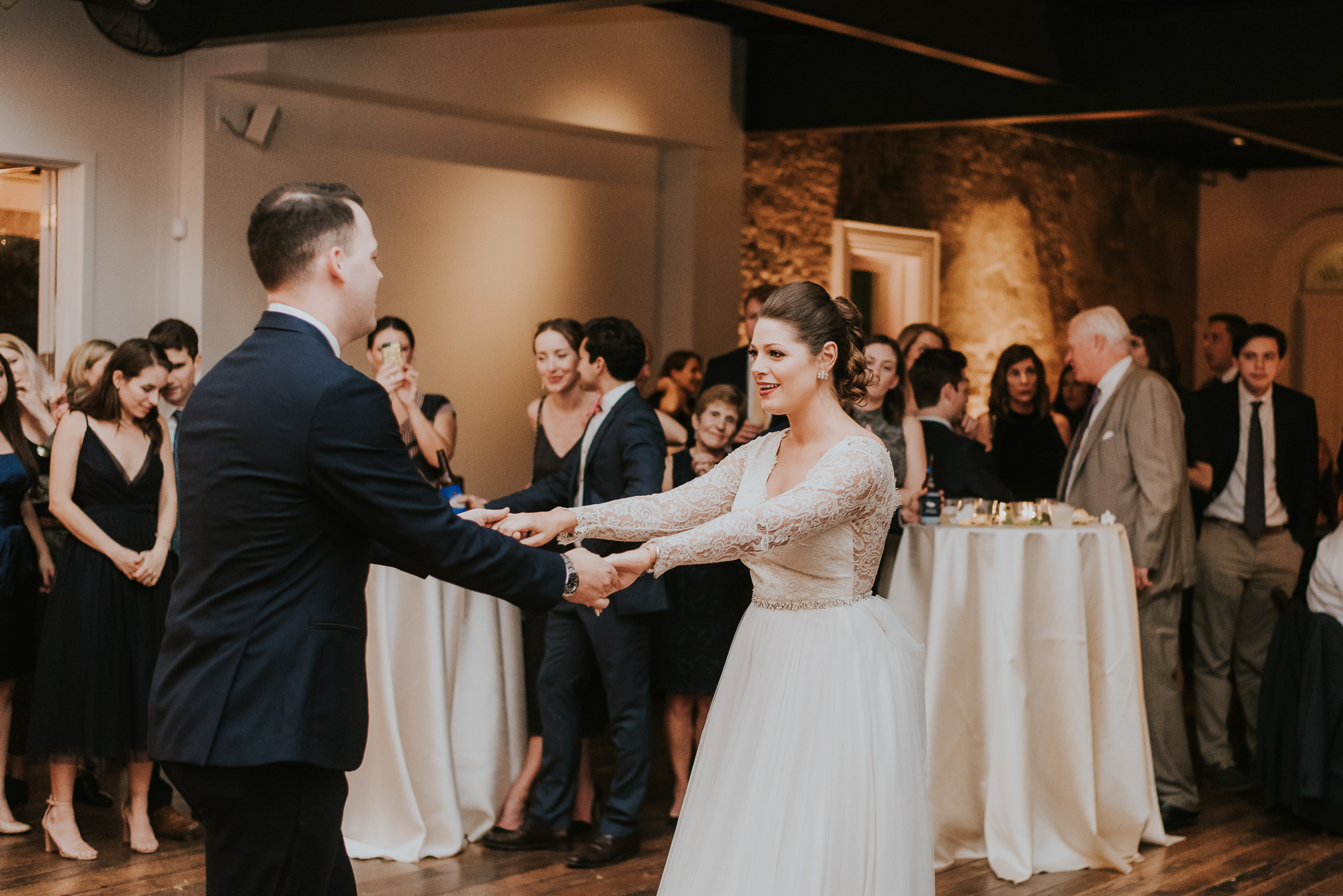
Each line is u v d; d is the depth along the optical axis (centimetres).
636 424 391
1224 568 496
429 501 212
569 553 229
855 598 247
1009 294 928
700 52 716
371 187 611
